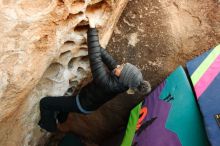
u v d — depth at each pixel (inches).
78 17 102.8
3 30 82.1
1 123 107.0
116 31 135.0
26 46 90.5
